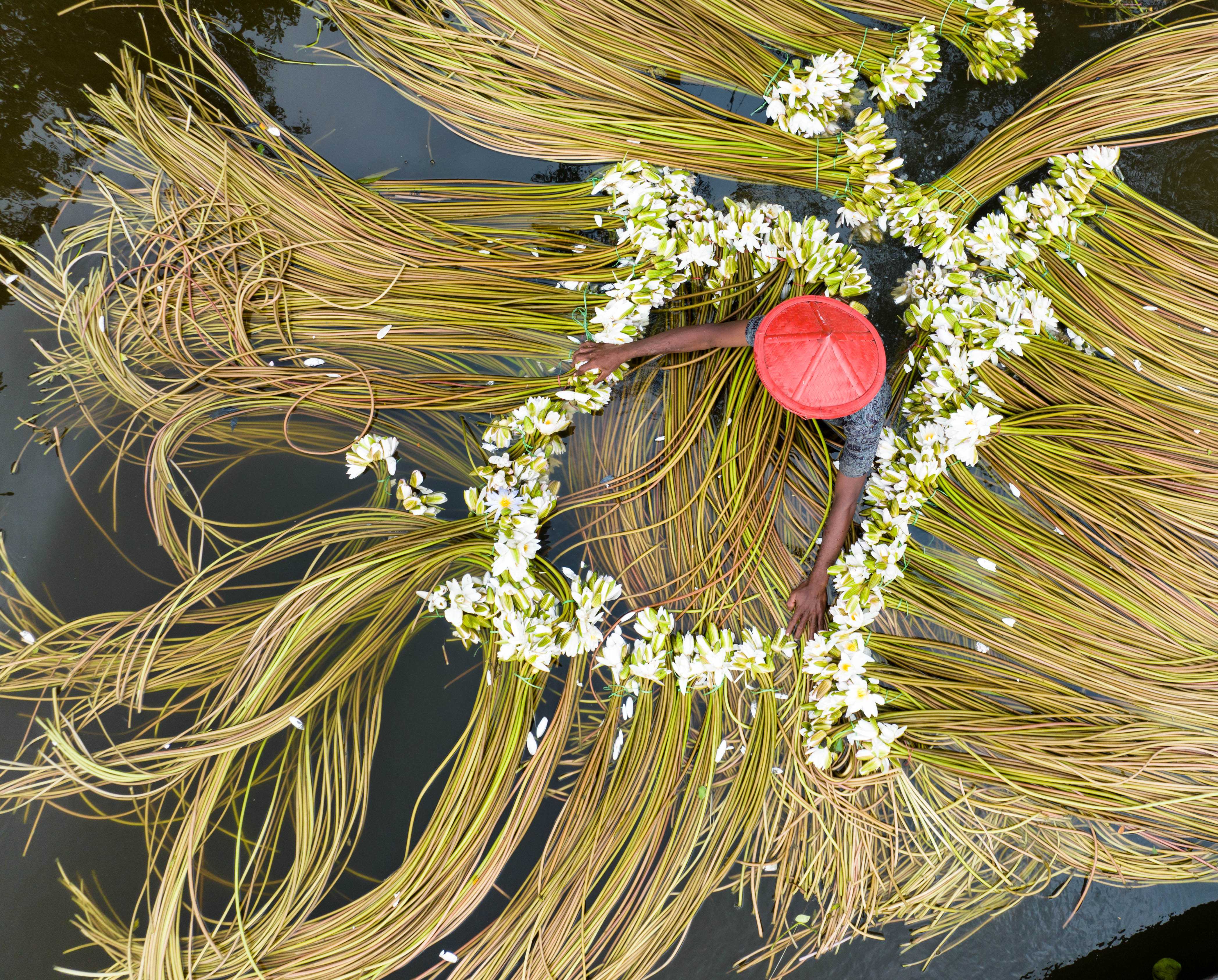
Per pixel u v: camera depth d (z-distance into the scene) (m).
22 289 5.02
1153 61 5.15
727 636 4.87
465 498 4.96
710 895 4.88
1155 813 4.88
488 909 4.82
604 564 4.98
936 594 4.95
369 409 4.98
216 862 4.80
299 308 5.00
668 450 4.98
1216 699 4.86
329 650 4.91
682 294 5.08
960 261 5.00
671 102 5.07
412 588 4.91
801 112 5.07
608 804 4.82
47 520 4.96
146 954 4.70
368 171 5.16
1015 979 4.92
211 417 4.99
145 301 4.99
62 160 5.06
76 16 5.06
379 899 4.75
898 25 5.27
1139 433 4.97
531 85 5.08
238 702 4.85
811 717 4.89
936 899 4.93
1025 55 5.26
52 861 4.79
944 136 5.21
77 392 4.99
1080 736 4.87
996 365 5.01
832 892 4.89
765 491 4.98
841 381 4.57
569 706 4.86
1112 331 5.03
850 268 4.96
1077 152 5.15
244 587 4.93
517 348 5.01
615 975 4.77
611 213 5.08
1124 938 4.94
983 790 4.92
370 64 5.15
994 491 5.02
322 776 4.87
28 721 4.84
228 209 4.98
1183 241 5.12
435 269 4.99
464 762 4.82
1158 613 4.90
